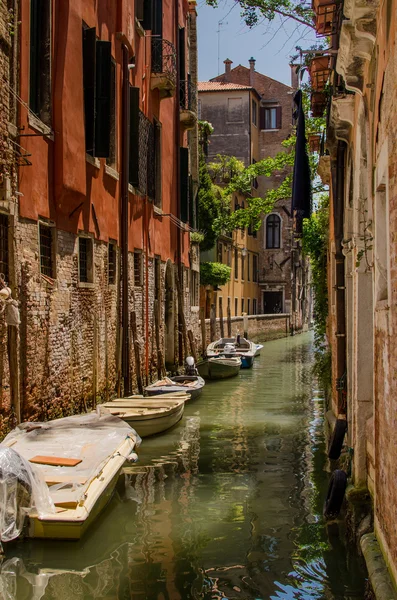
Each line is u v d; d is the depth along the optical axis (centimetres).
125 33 1432
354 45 616
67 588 568
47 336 990
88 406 1190
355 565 608
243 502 820
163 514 773
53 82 1030
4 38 832
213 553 651
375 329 582
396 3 454
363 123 730
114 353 1386
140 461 1038
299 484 898
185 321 2177
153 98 1795
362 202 757
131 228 1558
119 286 1428
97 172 1269
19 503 642
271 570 610
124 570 609
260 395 1827
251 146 4494
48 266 1035
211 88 4469
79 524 635
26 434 844
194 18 2461
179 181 2111
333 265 1201
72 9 1068
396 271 457
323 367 1483
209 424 1363
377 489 569
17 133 889
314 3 945
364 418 736
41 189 981
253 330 3962
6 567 604
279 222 4847
